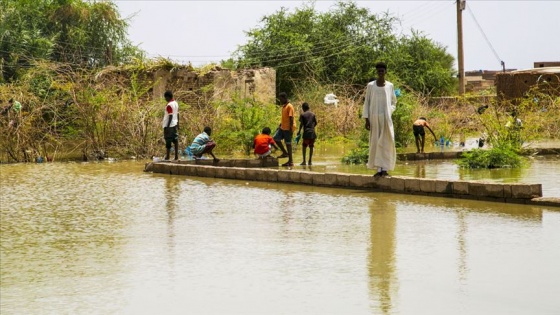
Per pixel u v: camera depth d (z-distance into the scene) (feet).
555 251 28.48
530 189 40.09
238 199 45.09
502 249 29.01
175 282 25.26
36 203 44.86
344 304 22.34
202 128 85.46
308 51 156.25
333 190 48.42
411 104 91.45
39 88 86.79
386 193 46.26
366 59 161.38
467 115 93.61
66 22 168.45
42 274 26.76
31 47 156.66
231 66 157.89
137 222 37.32
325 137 102.42
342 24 166.40
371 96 47.16
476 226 33.96
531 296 22.74
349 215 37.88
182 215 39.22
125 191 50.26
